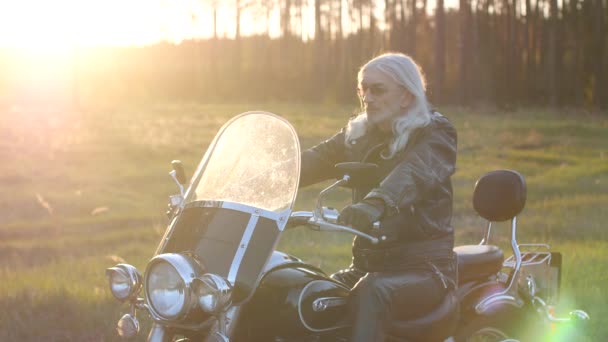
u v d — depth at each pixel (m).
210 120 48.62
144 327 6.69
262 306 3.93
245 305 3.90
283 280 3.97
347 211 3.60
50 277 9.55
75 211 18.55
